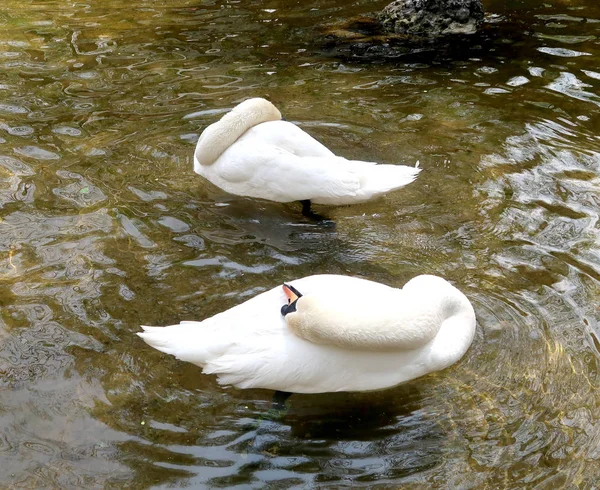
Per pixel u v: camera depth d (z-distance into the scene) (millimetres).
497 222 8266
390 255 7785
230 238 8000
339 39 13125
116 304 6965
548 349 6539
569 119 10492
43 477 5301
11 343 6473
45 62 11992
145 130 10078
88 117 10367
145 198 8625
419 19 13406
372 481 5375
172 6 14422
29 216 8180
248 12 14219
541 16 14078
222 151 8859
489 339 6637
